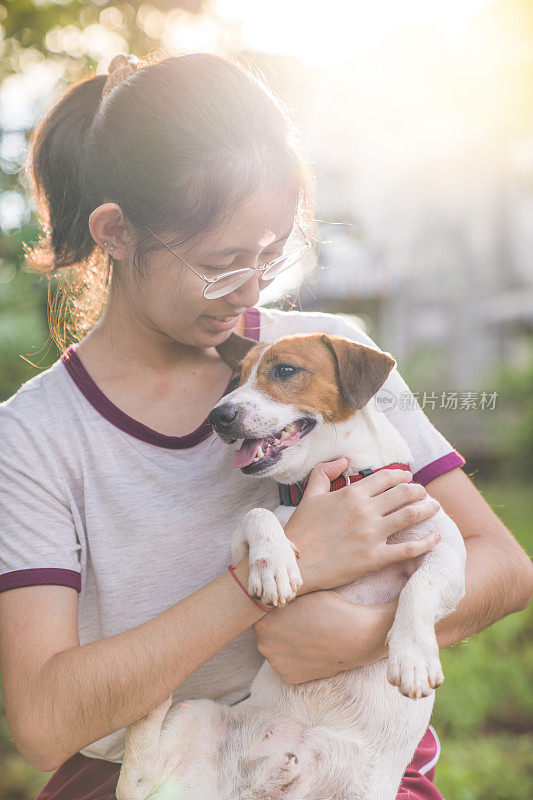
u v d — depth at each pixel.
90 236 2.13
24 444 1.95
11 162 5.55
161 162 1.84
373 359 2.35
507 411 10.79
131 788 1.98
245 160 1.84
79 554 1.98
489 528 2.28
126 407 2.11
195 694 2.20
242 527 2.01
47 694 1.70
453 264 12.62
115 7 5.98
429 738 2.39
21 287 6.77
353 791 2.07
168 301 1.95
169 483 2.05
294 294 2.88
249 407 2.20
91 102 2.12
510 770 3.86
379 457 2.32
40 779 3.96
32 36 5.83
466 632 2.11
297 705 2.14
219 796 2.07
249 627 2.05
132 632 1.77
